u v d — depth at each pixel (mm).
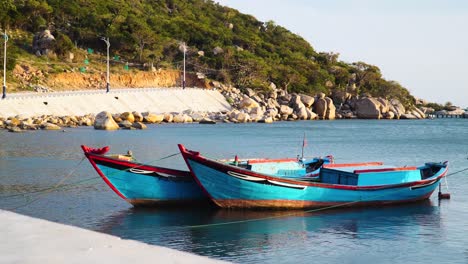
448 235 25672
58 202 30969
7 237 9984
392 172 31891
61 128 84188
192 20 194500
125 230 25250
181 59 163000
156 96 124750
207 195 28844
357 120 164250
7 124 81000
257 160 32094
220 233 25047
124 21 156500
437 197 35219
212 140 75812
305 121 147500
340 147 74000
